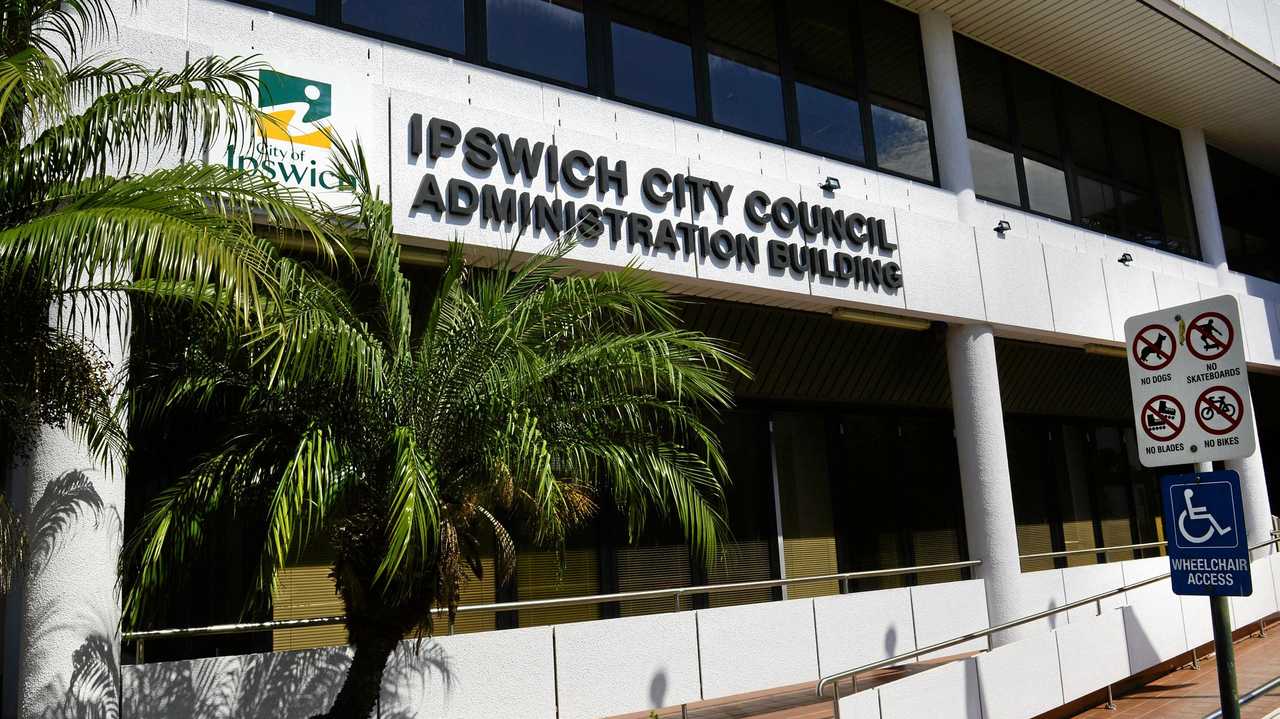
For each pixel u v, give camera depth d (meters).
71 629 5.93
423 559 5.41
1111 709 9.87
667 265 9.58
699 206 9.96
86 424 5.43
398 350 6.28
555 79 10.05
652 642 9.06
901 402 13.80
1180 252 17.41
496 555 6.78
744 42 11.81
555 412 6.45
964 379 12.44
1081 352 16.02
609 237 9.23
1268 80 16.09
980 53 14.65
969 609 11.93
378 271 6.43
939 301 11.95
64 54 6.70
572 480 7.05
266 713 6.75
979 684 8.31
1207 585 5.22
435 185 8.23
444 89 9.16
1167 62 15.34
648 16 11.00
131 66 5.48
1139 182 16.95
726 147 11.15
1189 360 5.44
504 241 8.57
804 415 13.08
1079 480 16.91
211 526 8.05
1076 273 13.92
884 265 11.44
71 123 4.83
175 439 8.20
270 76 7.56
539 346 6.64
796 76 12.20
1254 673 11.12
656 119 10.64
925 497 14.17
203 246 4.30
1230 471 5.20
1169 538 5.42
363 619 6.11
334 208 7.65
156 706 6.33
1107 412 17.27
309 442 5.63
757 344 11.83
